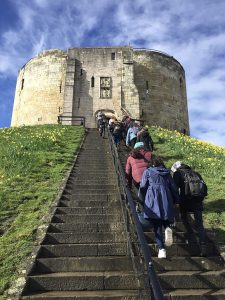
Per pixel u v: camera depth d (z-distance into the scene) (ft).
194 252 22.09
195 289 18.60
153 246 21.89
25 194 31.35
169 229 20.70
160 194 21.15
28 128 79.05
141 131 43.50
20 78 136.77
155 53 130.21
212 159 48.42
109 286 18.45
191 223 25.71
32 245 22.09
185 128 132.87
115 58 117.50
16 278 18.67
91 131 78.23
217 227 25.52
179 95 133.80
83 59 116.98
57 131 71.36
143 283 18.12
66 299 17.06
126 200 22.68
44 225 24.34
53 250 21.30
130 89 115.03
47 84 125.59
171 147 57.47
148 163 24.08
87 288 18.38
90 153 51.29
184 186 23.07
